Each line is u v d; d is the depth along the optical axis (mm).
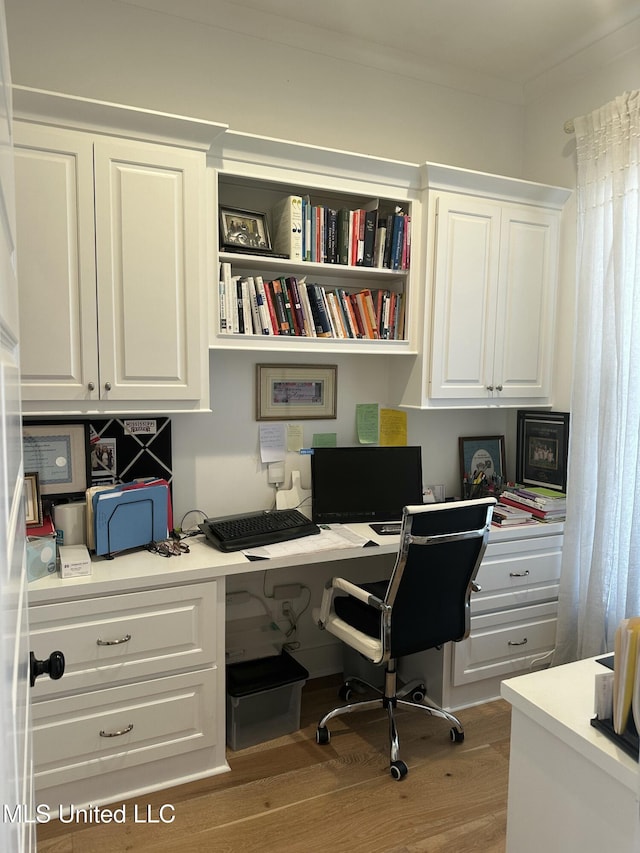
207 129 2047
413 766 2180
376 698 2660
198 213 2086
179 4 2309
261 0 2332
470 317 2652
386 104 2764
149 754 2006
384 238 2551
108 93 2246
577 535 2646
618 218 2424
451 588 2195
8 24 2088
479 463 3141
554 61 2777
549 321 2867
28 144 1831
